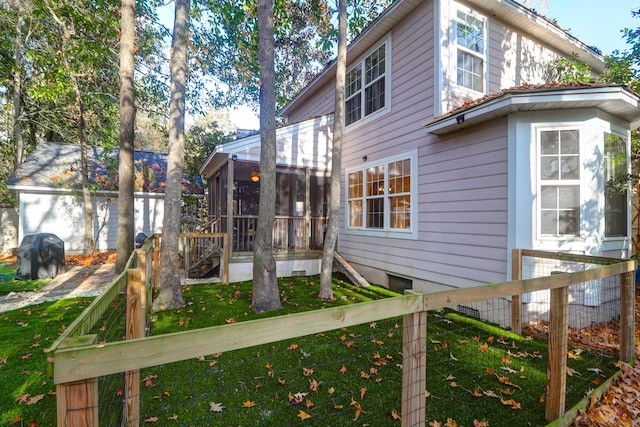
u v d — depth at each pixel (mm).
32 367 3006
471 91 5766
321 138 8250
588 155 4145
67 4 7117
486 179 4645
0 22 9391
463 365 3088
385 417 2264
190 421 2205
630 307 3078
